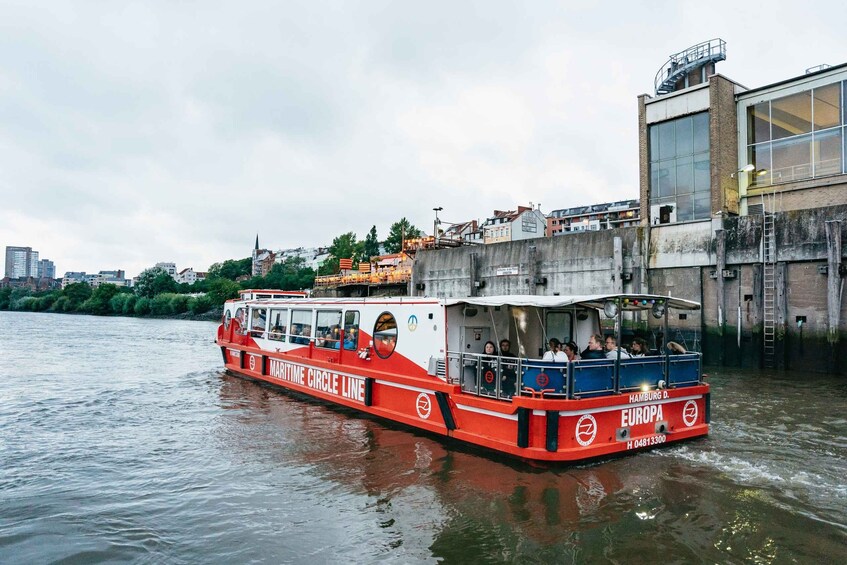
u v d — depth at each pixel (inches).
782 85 965.8
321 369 586.9
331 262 3713.1
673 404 406.0
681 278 997.2
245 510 301.9
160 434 474.3
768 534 259.6
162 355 1214.9
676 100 1046.4
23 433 484.1
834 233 794.2
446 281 1499.8
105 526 286.2
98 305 4495.6
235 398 633.6
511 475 338.6
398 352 470.6
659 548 247.3
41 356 1181.7
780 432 448.5
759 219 888.9
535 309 433.4
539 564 235.6
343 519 285.7
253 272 6323.8
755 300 888.3
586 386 357.1
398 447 406.0
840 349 790.5
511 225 3051.2
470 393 402.0
